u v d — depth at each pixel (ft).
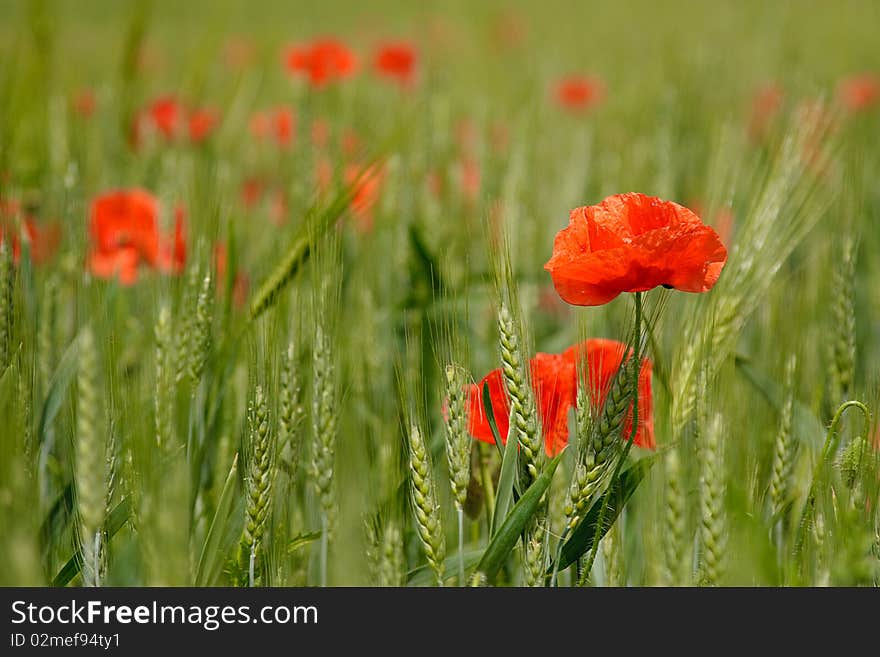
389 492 7.29
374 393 7.81
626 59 18.51
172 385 7.27
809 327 7.87
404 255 8.41
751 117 11.76
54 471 7.49
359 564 7.22
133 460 7.13
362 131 9.80
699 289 7.02
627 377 7.06
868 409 7.20
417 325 8.00
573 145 10.80
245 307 7.62
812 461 7.36
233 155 10.76
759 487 7.40
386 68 12.91
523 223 8.41
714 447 7.06
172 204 8.00
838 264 7.64
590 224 7.09
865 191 9.28
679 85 12.31
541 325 8.49
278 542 7.22
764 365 7.80
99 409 7.02
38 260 7.98
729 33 18.61
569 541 7.13
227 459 7.44
